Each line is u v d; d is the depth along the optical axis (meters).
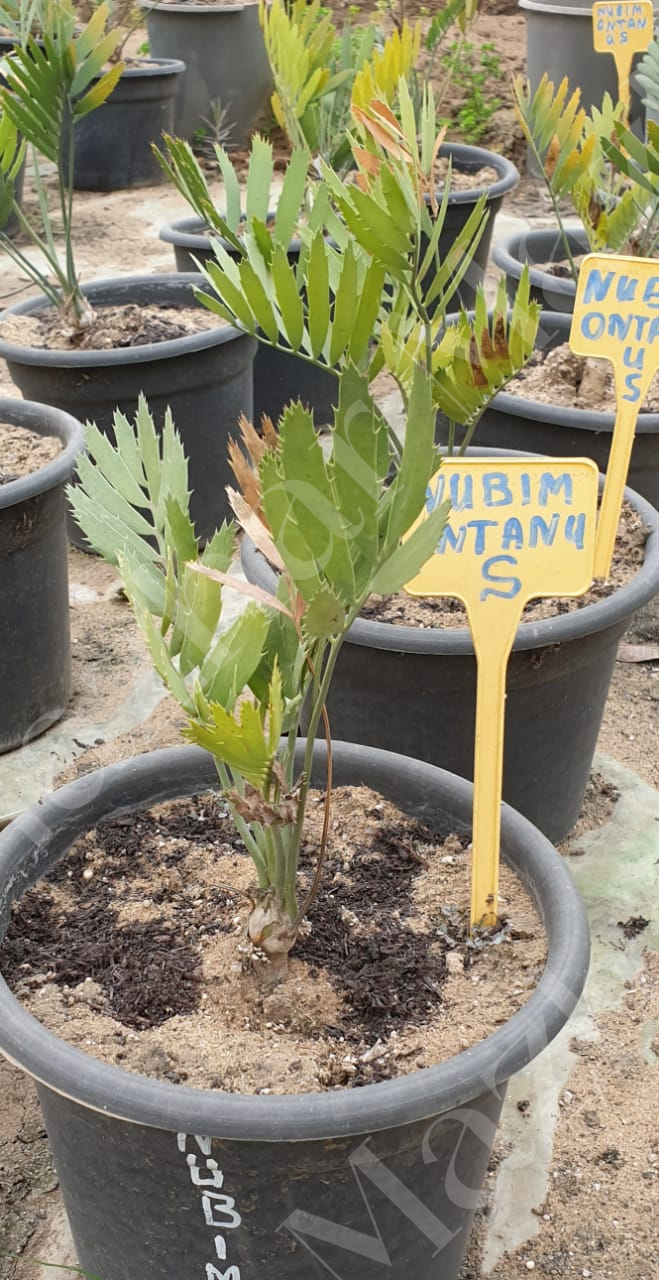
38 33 4.71
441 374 1.29
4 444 2.05
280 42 1.56
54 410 2.09
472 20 2.37
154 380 2.37
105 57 2.20
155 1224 1.00
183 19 4.82
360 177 1.31
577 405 2.24
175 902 1.16
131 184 4.92
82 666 2.21
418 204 1.05
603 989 1.52
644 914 1.63
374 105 1.08
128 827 1.24
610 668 1.68
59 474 1.85
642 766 1.95
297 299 0.98
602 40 2.38
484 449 1.83
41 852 1.18
